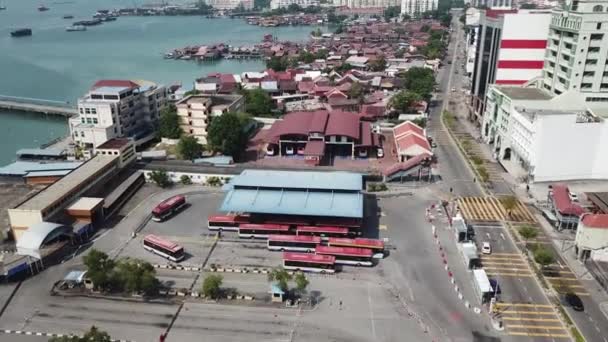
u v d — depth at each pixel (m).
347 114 171.62
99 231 105.12
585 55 138.88
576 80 142.00
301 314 77.69
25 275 88.50
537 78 164.00
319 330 73.88
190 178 132.88
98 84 168.38
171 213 113.00
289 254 91.00
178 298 82.12
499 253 95.00
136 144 160.75
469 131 176.88
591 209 109.88
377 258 93.88
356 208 102.56
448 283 85.81
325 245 95.50
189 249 97.94
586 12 135.88
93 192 116.25
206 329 74.25
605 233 89.94
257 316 77.31
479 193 123.31
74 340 62.25
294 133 149.38
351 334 72.94
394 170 128.38
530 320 75.81
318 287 84.94
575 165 126.81
